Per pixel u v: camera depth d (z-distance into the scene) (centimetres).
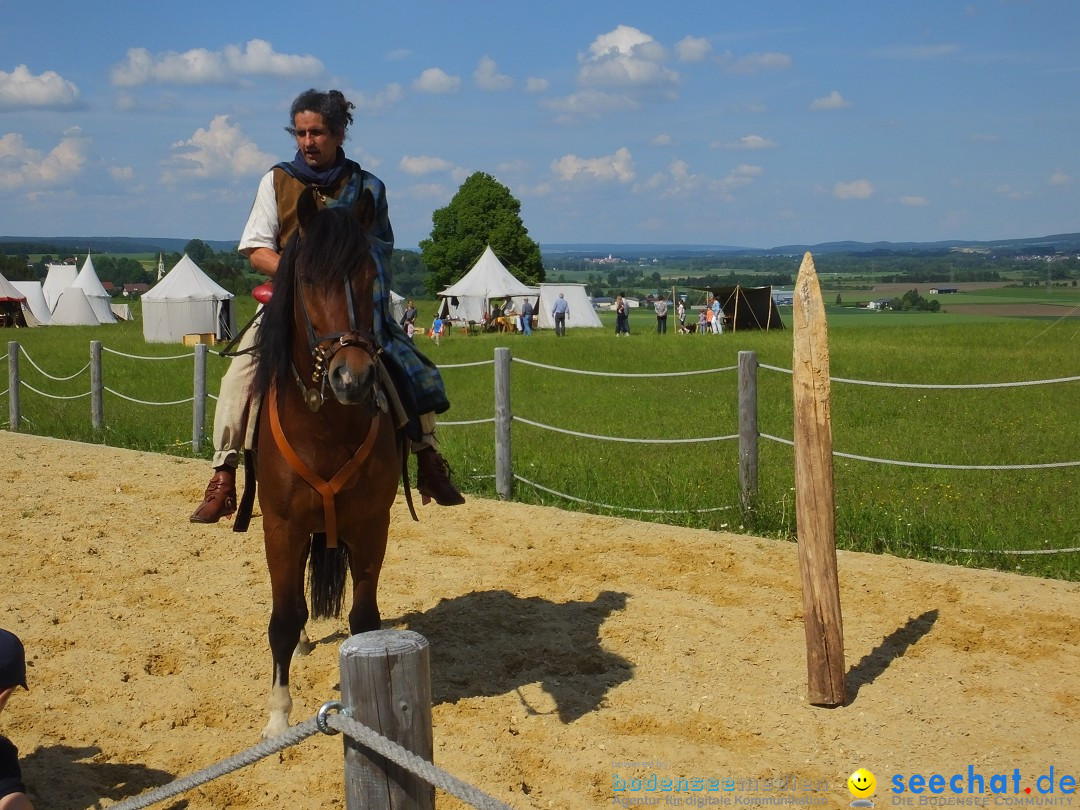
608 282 14838
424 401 486
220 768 281
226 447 484
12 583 663
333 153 482
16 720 464
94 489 941
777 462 1016
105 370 2198
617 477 947
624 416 1397
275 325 420
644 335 3503
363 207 438
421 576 679
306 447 416
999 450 1065
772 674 512
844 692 475
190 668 530
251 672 526
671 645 550
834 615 472
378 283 436
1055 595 612
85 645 557
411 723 266
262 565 710
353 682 264
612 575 670
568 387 1827
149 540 766
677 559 699
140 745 447
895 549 724
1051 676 504
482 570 689
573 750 435
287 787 407
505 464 897
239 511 483
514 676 518
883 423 1292
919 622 577
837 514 777
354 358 376
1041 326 3400
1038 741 439
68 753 439
